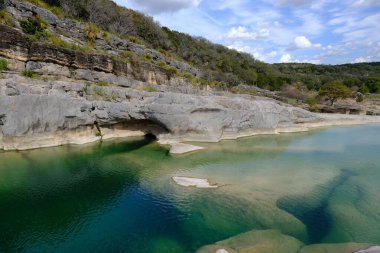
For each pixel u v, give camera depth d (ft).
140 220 57.16
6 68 107.65
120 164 90.74
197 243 49.96
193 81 201.05
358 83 428.15
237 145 120.06
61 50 123.85
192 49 322.75
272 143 126.11
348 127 182.80
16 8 135.74
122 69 150.10
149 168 87.40
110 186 73.26
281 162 95.86
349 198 67.15
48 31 136.98
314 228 54.54
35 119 100.37
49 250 47.73
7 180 75.10
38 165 87.10
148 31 253.44
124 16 231.09
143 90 146.10
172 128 119.55
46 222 55.98
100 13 206.90
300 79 430.20
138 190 70.85
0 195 66.54
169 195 68.18
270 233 52.19
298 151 111.96
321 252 46.70
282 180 78.02
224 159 98.17
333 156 104.73
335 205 63.41
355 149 116.67
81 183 74.84
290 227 54.54
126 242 50.21
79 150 105.09
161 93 131.23
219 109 128.67
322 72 549.13
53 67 121.39
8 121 95.86
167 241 50.55
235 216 58.59
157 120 119.14
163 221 56.90
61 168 85.40
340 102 296.71
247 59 429.38
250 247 47.83
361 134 154.61
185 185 73.67
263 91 303.07
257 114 144.87
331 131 165.07
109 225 55.31
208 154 104.22
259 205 63.05
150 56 191.42
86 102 114.11
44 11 146.20
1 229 53.26
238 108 139.74
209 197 66.90
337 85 280.51
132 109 120.57
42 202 63.87
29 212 59.47
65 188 71.56
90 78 133.28
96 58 135.95
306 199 66.13
